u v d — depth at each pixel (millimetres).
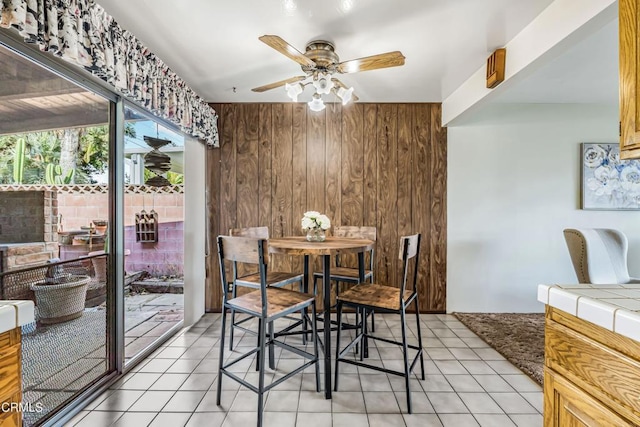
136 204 3926
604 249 2625
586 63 2445
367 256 3285
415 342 2695
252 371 2205
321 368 2268
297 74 2674
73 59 1457
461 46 2170
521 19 1854
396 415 1753
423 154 3387
